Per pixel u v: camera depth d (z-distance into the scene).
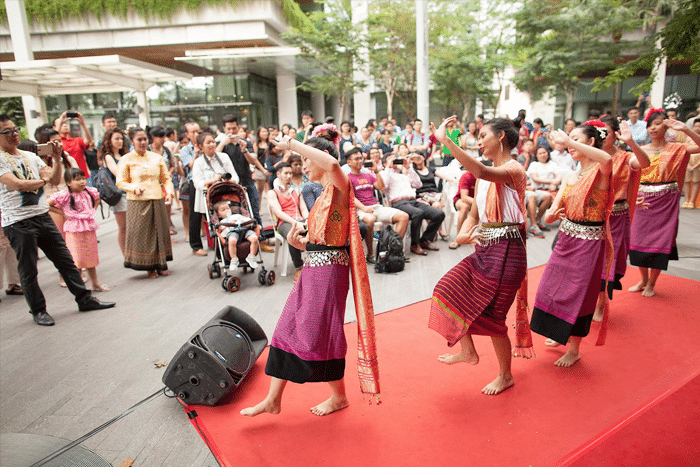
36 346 3.65
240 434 2.46
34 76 8.16
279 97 18.64
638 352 3.28
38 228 4.03
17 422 2.66
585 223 2.97
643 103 10.31
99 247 7.03
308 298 2.36
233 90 17.19
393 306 4.29
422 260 5.91
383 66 17.16
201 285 5.11
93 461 2.27
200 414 2.66
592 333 3.61
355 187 5.91
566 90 14.38
